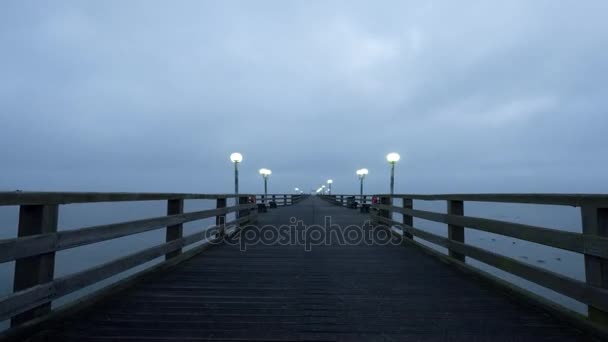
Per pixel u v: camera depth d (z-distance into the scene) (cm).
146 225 460
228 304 383
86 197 339
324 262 619
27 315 292
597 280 291
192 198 638
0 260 248
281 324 328
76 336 294
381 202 1222
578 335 304
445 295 423
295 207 2925
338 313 359
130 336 296
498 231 434
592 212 294
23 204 266
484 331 315
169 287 450
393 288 454
